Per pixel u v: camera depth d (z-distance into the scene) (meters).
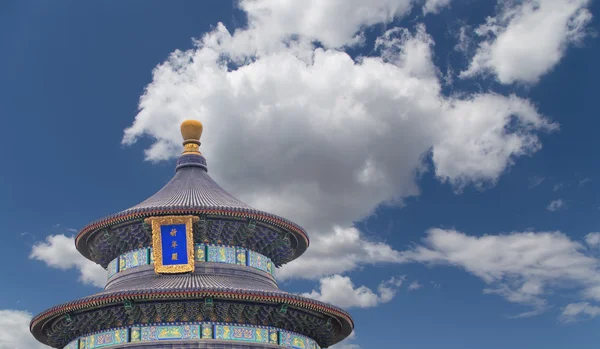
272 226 81.38
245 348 71.19
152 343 69.94
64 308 71.94
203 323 70.88
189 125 90.19
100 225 79.31
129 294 68.50
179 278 74.31
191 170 87.56
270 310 73.06
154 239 76.06
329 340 83.19
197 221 76.56
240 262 79.06
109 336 72.12
